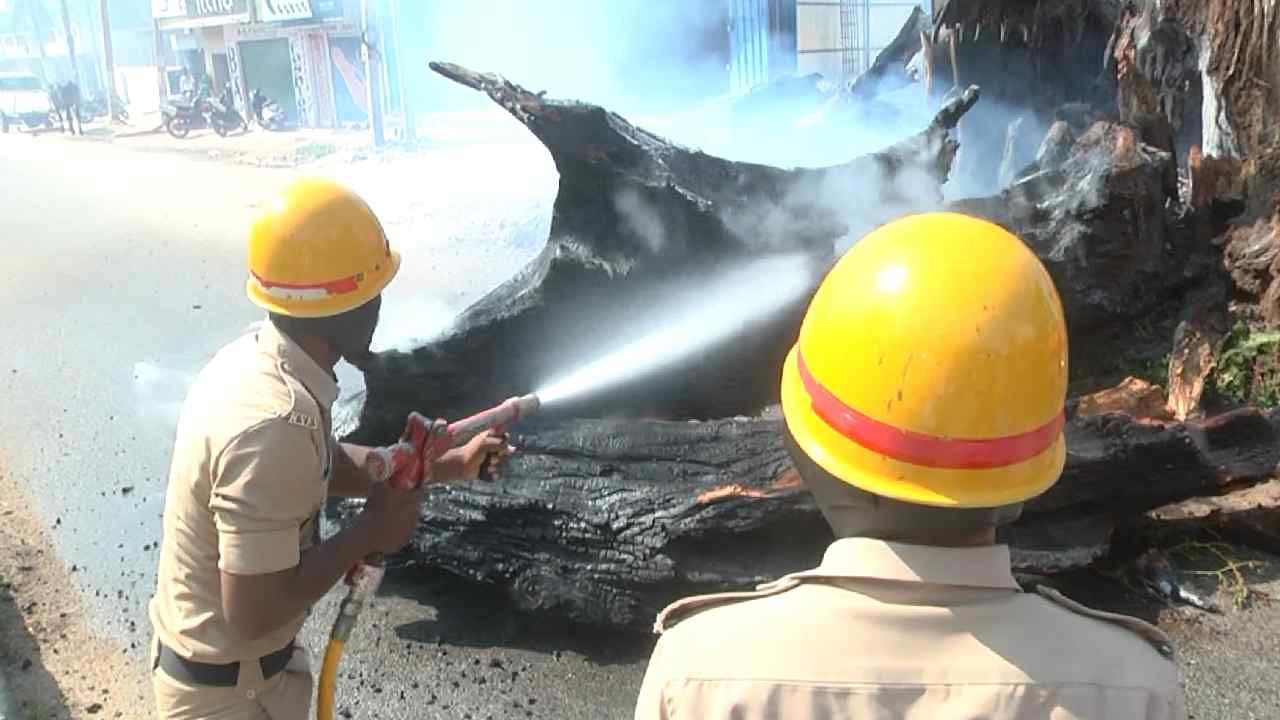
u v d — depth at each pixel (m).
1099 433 3.62
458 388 3.90
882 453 1.21
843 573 1.27
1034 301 1.22
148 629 3.92
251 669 2.06
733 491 3.36
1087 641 1.29
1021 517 3.58
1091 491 3.60
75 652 3.77
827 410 1.27
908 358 1.19
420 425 2.30
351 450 2.39
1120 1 6.78
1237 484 3.78
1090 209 4.34
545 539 3.54
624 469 3.57
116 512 4.90
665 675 1.30
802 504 3.33
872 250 1.28
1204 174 5.02
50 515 4.89
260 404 1.89
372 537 2.10
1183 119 6.64
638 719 1.32
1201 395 4.48
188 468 1.95
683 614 1.42
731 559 3.40
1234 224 4.91
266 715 2.14
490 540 3.61
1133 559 3.90
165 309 8.28
